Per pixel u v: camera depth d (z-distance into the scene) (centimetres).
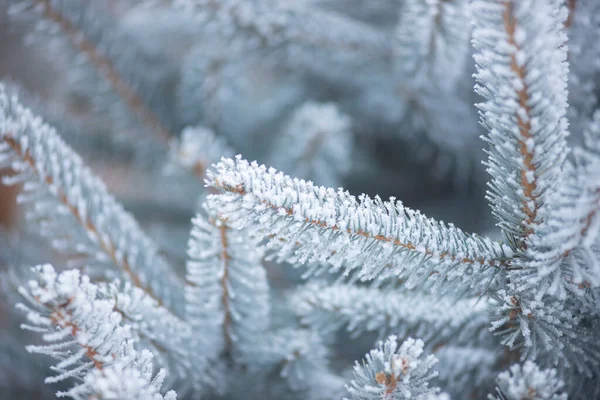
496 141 49
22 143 57
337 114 80
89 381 47
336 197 50
